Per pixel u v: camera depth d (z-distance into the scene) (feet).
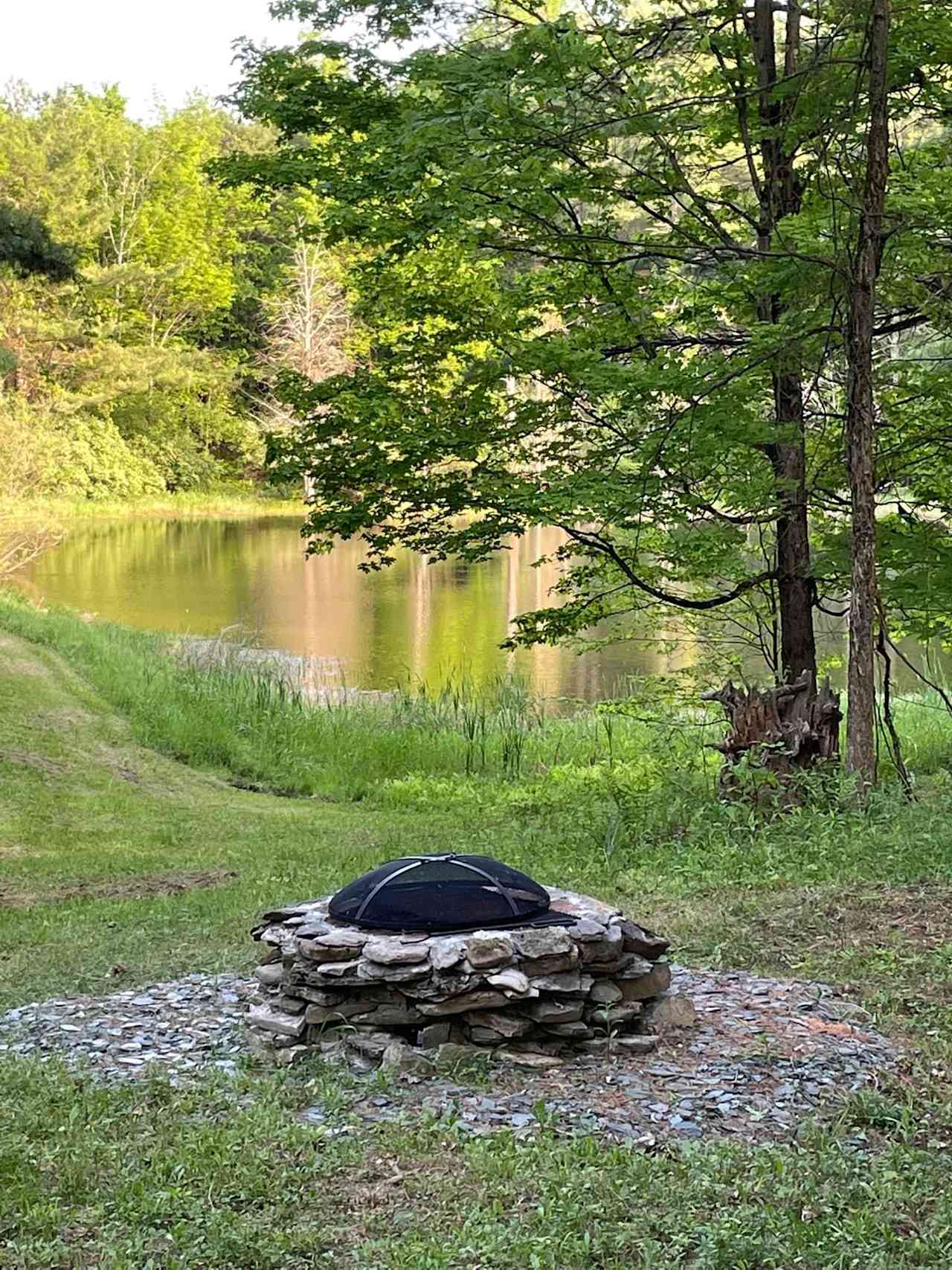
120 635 88.12
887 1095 18.72
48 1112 18.01
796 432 40.63
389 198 42.57
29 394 202.80
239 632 102.06
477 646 97.81
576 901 23.06
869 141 36.47
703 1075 19.40
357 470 45.16
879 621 40.42
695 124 42.78
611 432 46.96
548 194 41.81
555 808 46.78
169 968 27.09
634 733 64.34
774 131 40.19
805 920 27.53
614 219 45.21
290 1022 21.06
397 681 82.07
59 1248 14.06
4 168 204.23
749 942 26.37
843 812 36.65
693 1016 21.66
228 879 38.24
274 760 59.77
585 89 40.19
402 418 44.86
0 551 129.29
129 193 235.81
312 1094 18.94
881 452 45.16
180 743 59.98
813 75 39.06
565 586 51.65
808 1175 15.76
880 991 23.03
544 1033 20.49
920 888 29.32
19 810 48.29
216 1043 21.49
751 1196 15.37
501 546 47.19
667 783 43.80
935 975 23.66
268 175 45.16
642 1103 18.43
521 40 37.52
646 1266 13.74
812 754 40.34
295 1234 14.55
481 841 41.47
